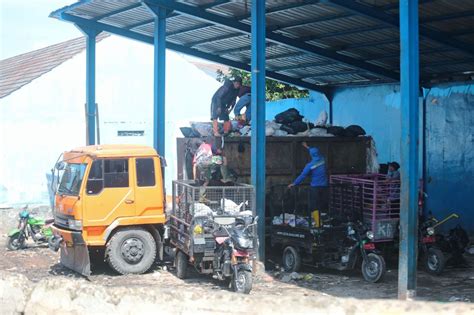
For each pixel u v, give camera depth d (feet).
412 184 30.99
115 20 59.11
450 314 13.17
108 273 41.14
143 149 41.01
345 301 14.15
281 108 78.64
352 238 37.73
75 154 41.78
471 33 48.14
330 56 59.26
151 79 73.15
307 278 38.14
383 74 61.57
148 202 40.55
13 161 65.41
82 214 39.29
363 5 45.16
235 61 68.85
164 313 16.43
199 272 37.68
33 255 48.62
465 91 55.21
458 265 41.57
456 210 55.72
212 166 40.22
